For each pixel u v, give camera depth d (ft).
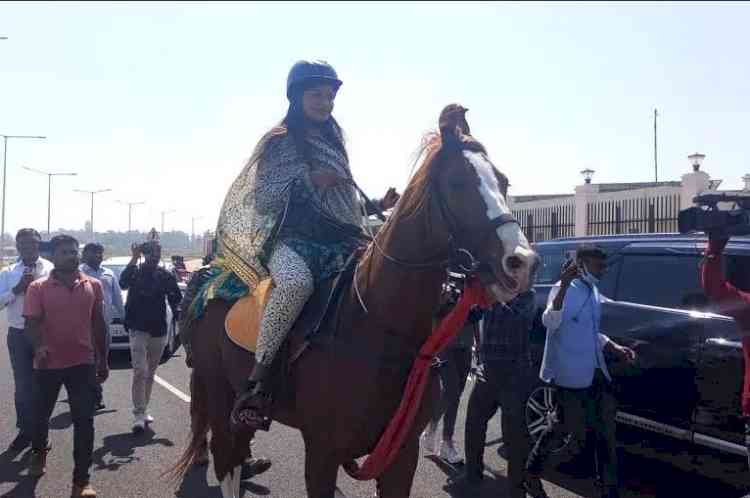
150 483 19.63
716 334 16.56
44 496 18.57
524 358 17.74
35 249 23.15
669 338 17.60
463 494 18.89
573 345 16.93
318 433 12.06
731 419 15.88
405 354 11.62
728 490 16.90
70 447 23.07
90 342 18.95
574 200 60.44
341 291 12.30
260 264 13.93
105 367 19.89
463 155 10.40
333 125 14.14
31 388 22.52
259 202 13.37
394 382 11.60
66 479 19.88
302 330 12.37
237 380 14.12
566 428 17.29
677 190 51.85
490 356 17.70
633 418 18.20
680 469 17.28
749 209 12.66
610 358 18.90
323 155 13.52
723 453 16.12
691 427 16.81
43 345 18.57
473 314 12.96
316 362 12.03
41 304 18.62
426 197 10.78
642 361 18.08
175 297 26.25
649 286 18.94
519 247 9.62
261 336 12.36
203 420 17.20
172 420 26.68
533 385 21.12
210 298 15.39
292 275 12.21
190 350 16.70
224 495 16.15
